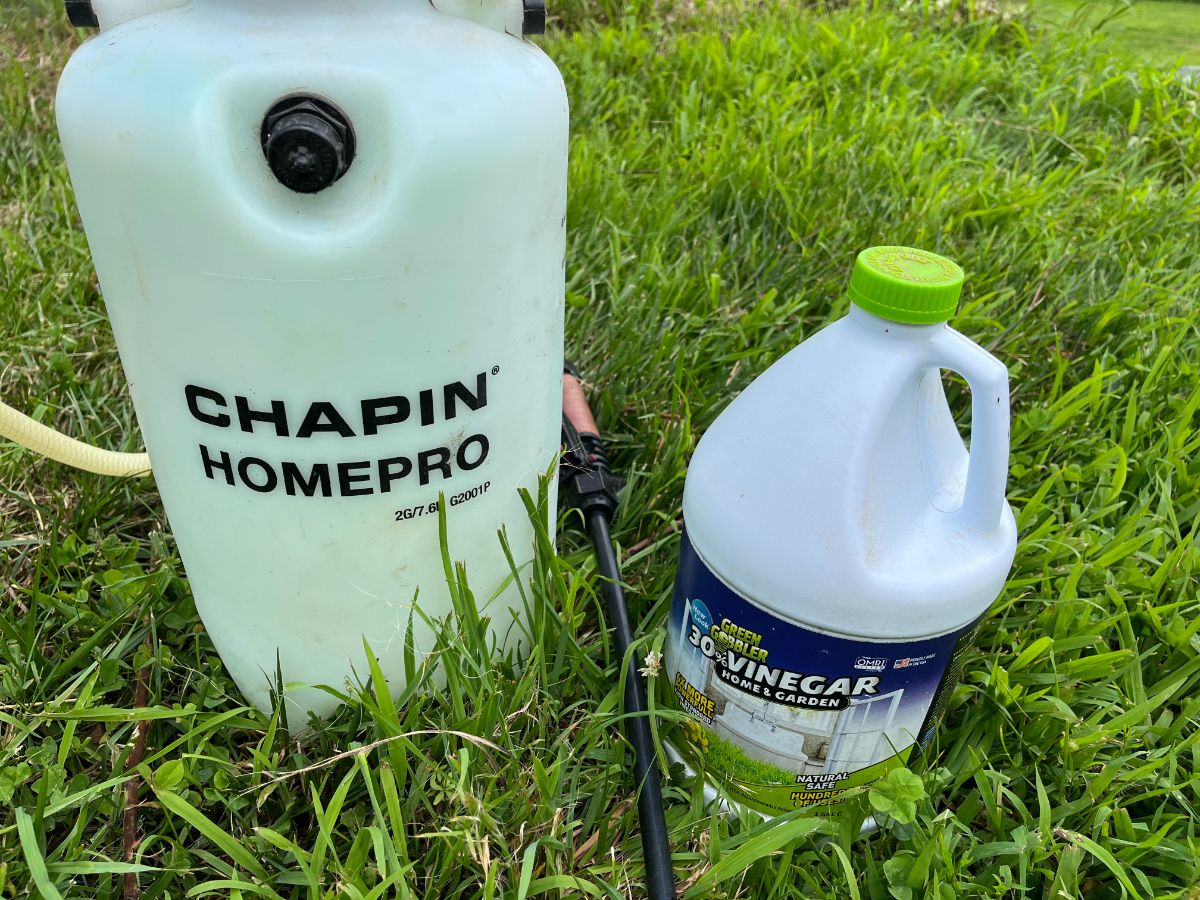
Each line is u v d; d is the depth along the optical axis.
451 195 0.71
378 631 0.97
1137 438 1.44
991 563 0.84
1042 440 1.43
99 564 1.23
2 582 1.19
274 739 1.01
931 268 0.79
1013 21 3.23
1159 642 1.12
